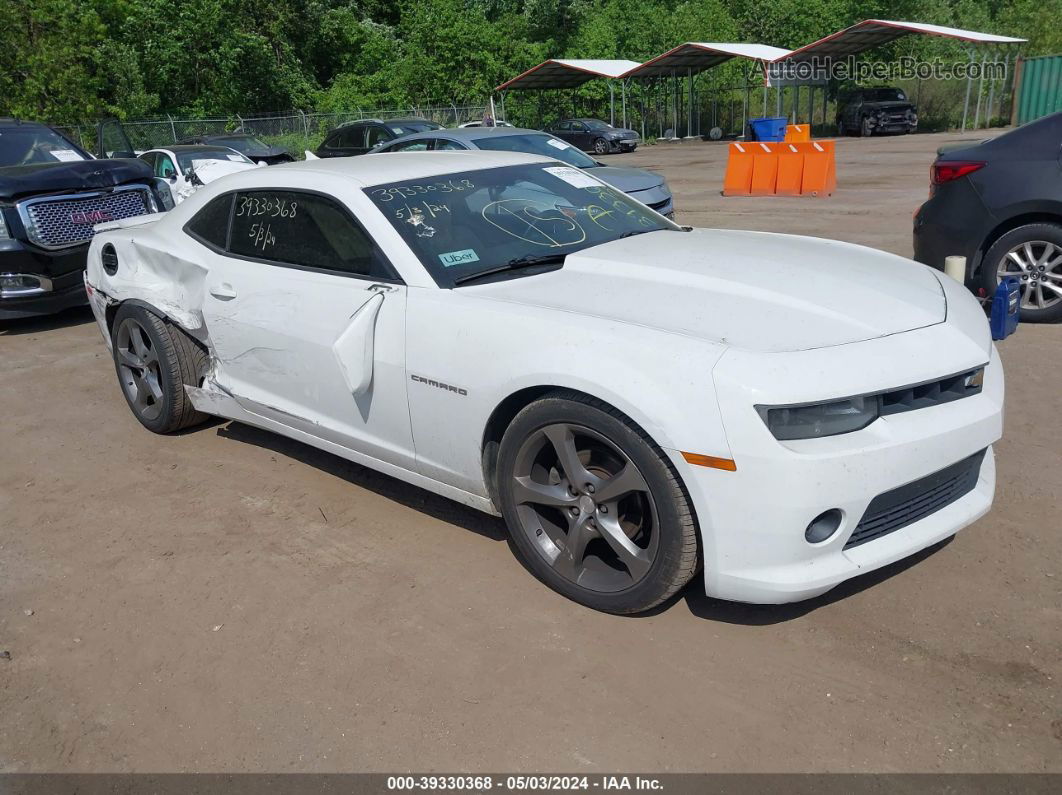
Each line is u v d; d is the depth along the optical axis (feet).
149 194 27.63
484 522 12.74
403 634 10.16
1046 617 9.68
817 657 9.27
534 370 9.73
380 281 11.78
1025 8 134.51
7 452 16.56
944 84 110.73
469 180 13.26
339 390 12.50
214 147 49.73
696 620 10.05
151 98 101.81
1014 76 106.01
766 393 8.37
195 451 16.08
